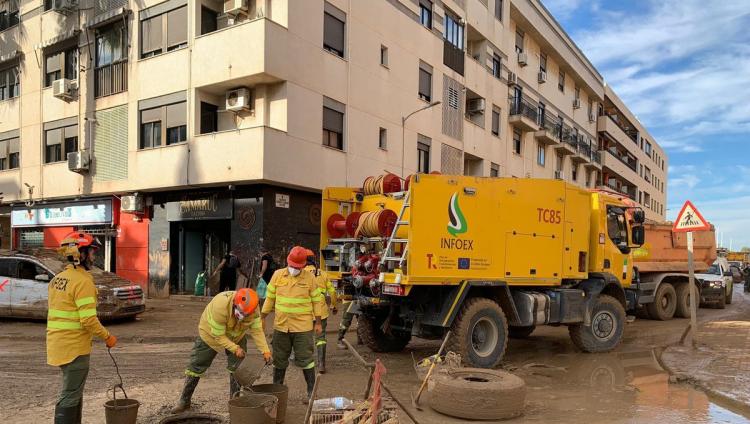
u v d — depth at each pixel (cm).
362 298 839
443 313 785
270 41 1502
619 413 614
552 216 907
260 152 1477
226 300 544
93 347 966
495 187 841
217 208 1673
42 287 1177
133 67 1809
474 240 815
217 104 1709
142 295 1241
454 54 2439
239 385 571
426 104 2230
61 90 1988
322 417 481
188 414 509
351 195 970
